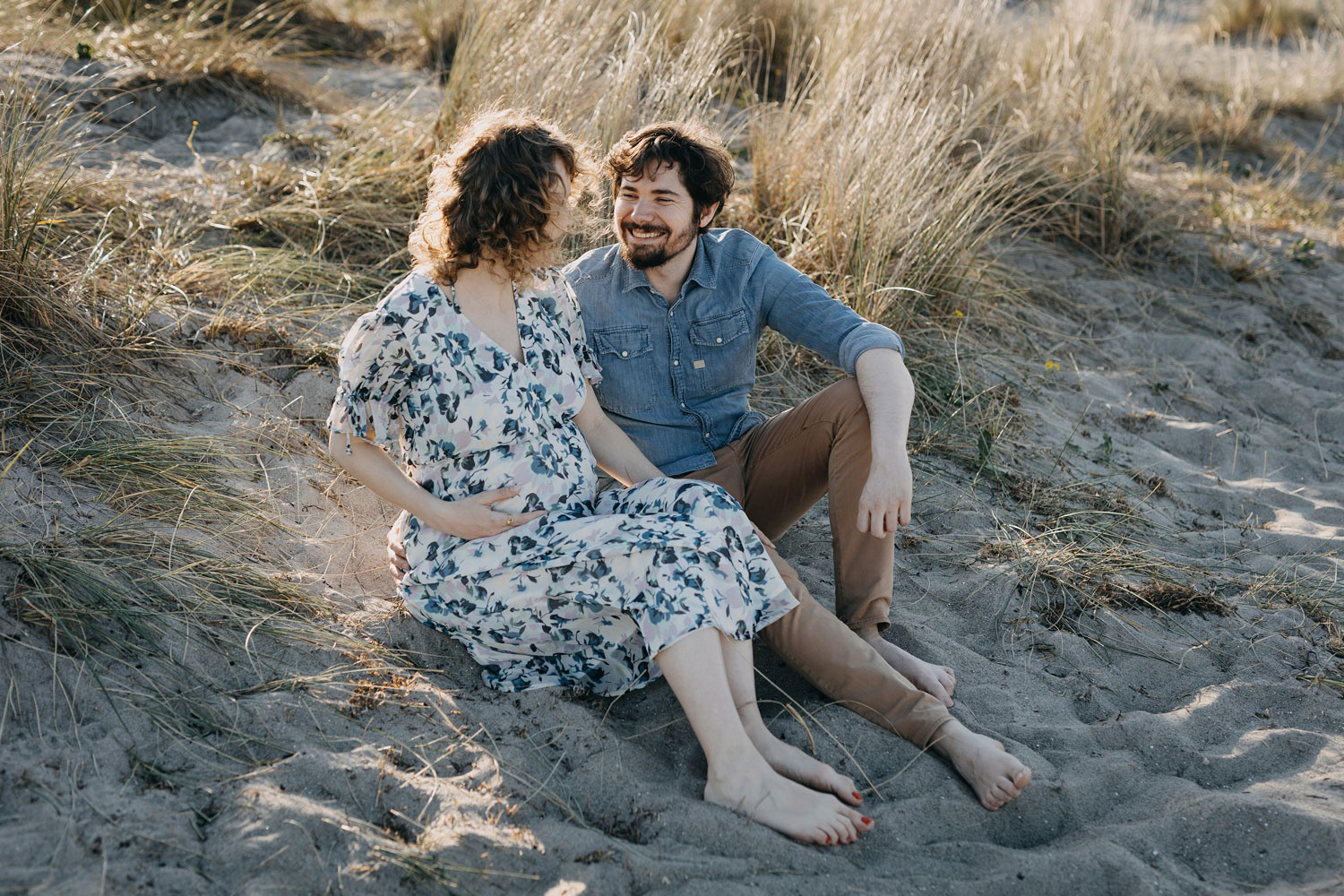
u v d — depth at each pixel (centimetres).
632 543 212
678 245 253
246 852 178
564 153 217
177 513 254
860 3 539
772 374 371
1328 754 231
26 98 380
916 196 411
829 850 199
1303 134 777
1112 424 401
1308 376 455
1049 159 536
